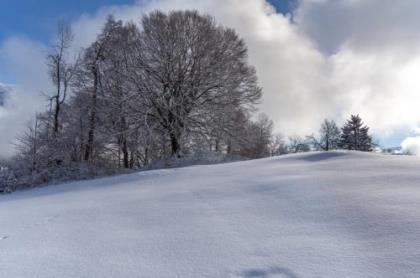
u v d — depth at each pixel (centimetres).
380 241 416
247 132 2564
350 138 4816
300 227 484
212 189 759
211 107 2366
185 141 2328
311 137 4466
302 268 374
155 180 1061
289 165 959
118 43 2442
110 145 2502
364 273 355
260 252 418
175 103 2284
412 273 346
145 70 2348
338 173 768
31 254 463
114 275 387
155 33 2355
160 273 385
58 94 2259
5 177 1898
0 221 686
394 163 823
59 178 1955
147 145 2319
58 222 622
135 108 2297
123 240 493
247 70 2538
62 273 398
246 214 561
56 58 2267
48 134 2183
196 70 2364
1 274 403
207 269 387
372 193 586
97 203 767
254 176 847
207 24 2416
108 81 2414
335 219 497
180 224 543
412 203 518
